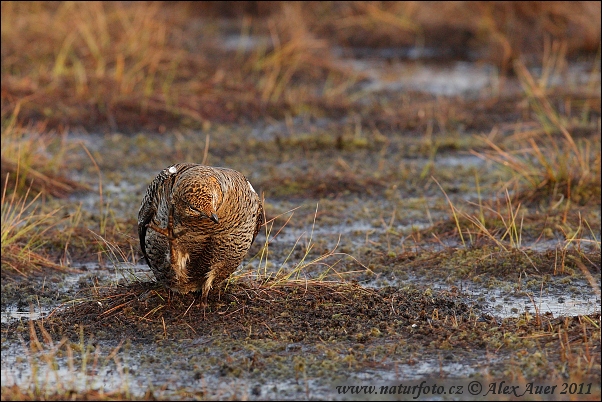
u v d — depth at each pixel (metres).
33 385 8.23
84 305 10.07
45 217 13.12
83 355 8.76
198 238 8.82
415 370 8.43
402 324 9.56
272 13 28.05
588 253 11.75
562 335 8.98
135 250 12.20
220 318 9.66
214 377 8.35
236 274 10.70
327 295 10.26
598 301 10.38
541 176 14.59
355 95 21.73
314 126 19.69
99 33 22.77
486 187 15.31
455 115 20.03
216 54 24.50
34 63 21.44
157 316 9.68
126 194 15.28
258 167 16.86
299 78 23.03
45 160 16.02
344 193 15.32
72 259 12.23
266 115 20.27
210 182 8.50
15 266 11.73
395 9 27.58
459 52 26.58
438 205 14.50
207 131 19.20
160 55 22.25
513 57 24.77
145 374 8.47
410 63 25.62
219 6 29.19
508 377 8.18
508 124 19.44
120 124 19.06
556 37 25.42
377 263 11.87
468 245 12.35
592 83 21.75
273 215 14.09
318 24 27.47
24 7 23.34
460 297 10.59
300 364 8.47
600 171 14.55
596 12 25.25
